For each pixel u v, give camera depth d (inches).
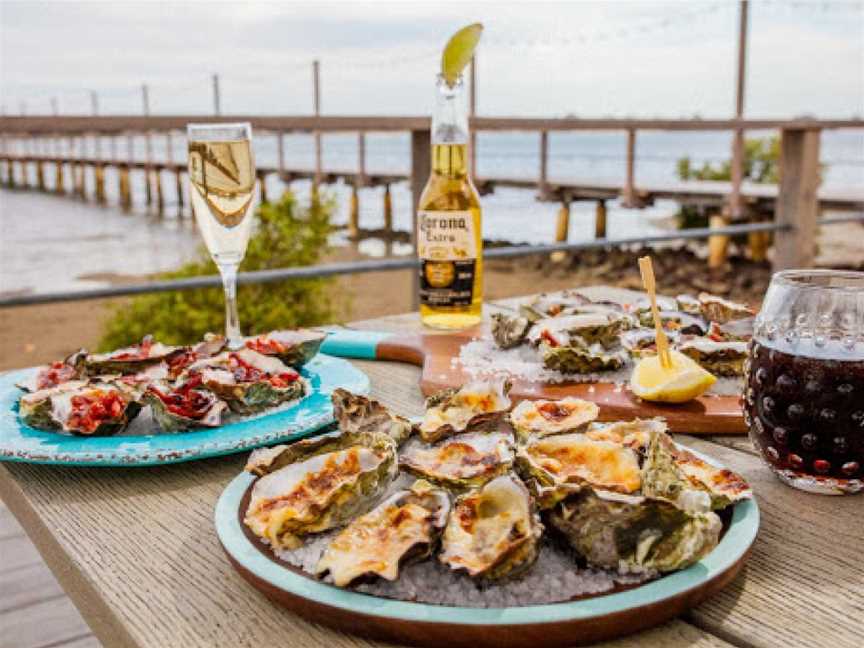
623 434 25.5
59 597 80.4
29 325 265.3
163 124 108.3
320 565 19.2
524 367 38.2
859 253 357.1
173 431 29.9
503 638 17.5
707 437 32.2
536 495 20.5
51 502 26.5
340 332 46.7
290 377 33.5
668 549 19.2
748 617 19.4
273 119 113.4
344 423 27.1
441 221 46.4
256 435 29.2
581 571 19.6
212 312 183.2
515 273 366.3
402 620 17.6
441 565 19.6
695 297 45.7
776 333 26.1
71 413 29.6
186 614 19.8
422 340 43.9
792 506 25.5
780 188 132.0
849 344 24.8
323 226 203.3
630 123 198.8
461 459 24.9
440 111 46.4
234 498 23.7
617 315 41.9
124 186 808.9
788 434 25.7
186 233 557.0
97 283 350.9
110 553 23.0
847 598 20.2
